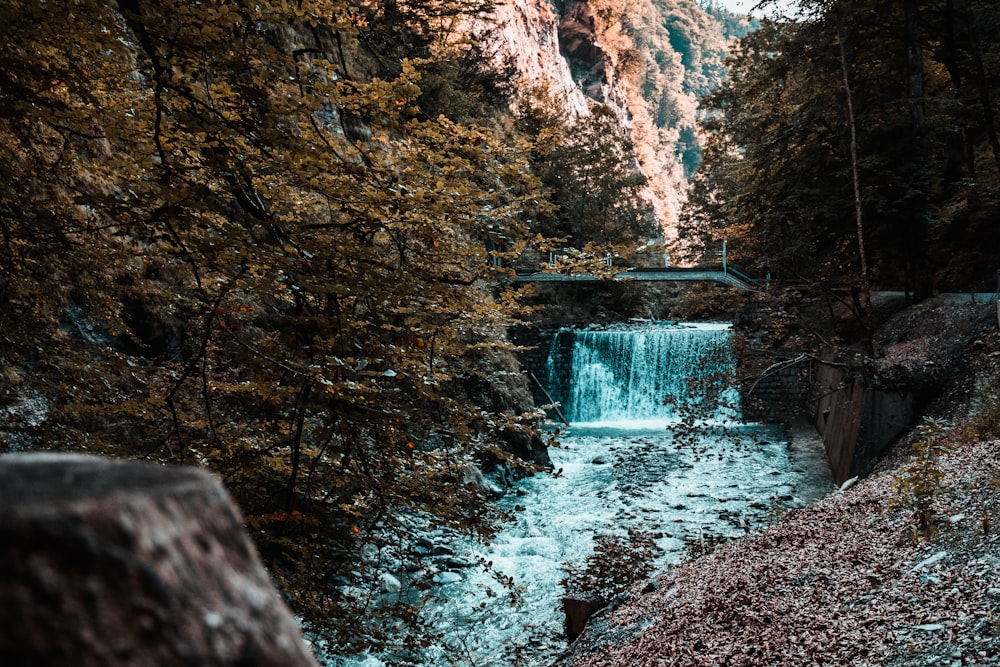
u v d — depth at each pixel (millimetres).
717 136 47188
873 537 8680
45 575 436
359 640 5801
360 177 4938
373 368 5730
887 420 18047
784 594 7750
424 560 13656
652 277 34625
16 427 6375
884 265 26828
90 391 5656
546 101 57312
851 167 22656
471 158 5637
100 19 4332
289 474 5934
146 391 6719
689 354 33344
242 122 4840
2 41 4562
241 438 5883
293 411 5551
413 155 5332
